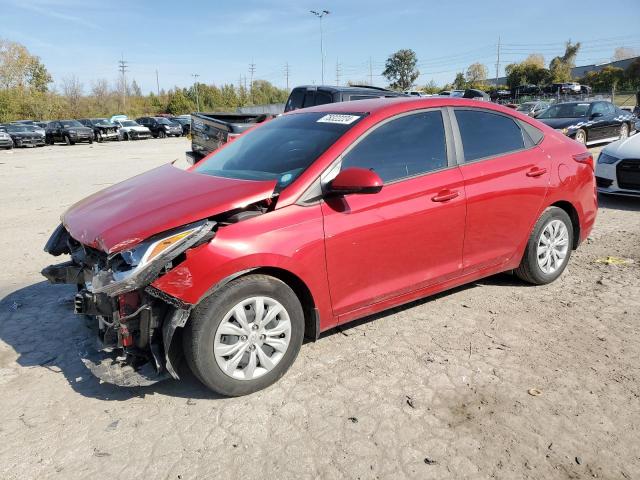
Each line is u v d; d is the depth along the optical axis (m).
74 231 3.29
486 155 4.16
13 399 3.17
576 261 5.49
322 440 2.75
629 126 16.33
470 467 2.53
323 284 3.34
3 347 3.82
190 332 2.94
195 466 2.58
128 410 3.04
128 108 73.56
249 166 3.75
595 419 2.87
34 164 18.33
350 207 3.39
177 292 2.85
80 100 68.31
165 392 3.22
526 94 54.34
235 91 86.88
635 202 8.41
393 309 4.33
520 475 2.48
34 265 5.75
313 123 3.98
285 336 3.24
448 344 3.73
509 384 3.21
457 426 2.83
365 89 11.15
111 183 12.46
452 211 3.84
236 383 3.09
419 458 2.60
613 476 2.46
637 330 3.89
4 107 57.53
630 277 4.96
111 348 3.04
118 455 2.67
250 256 3.00
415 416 2.92
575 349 3.62
